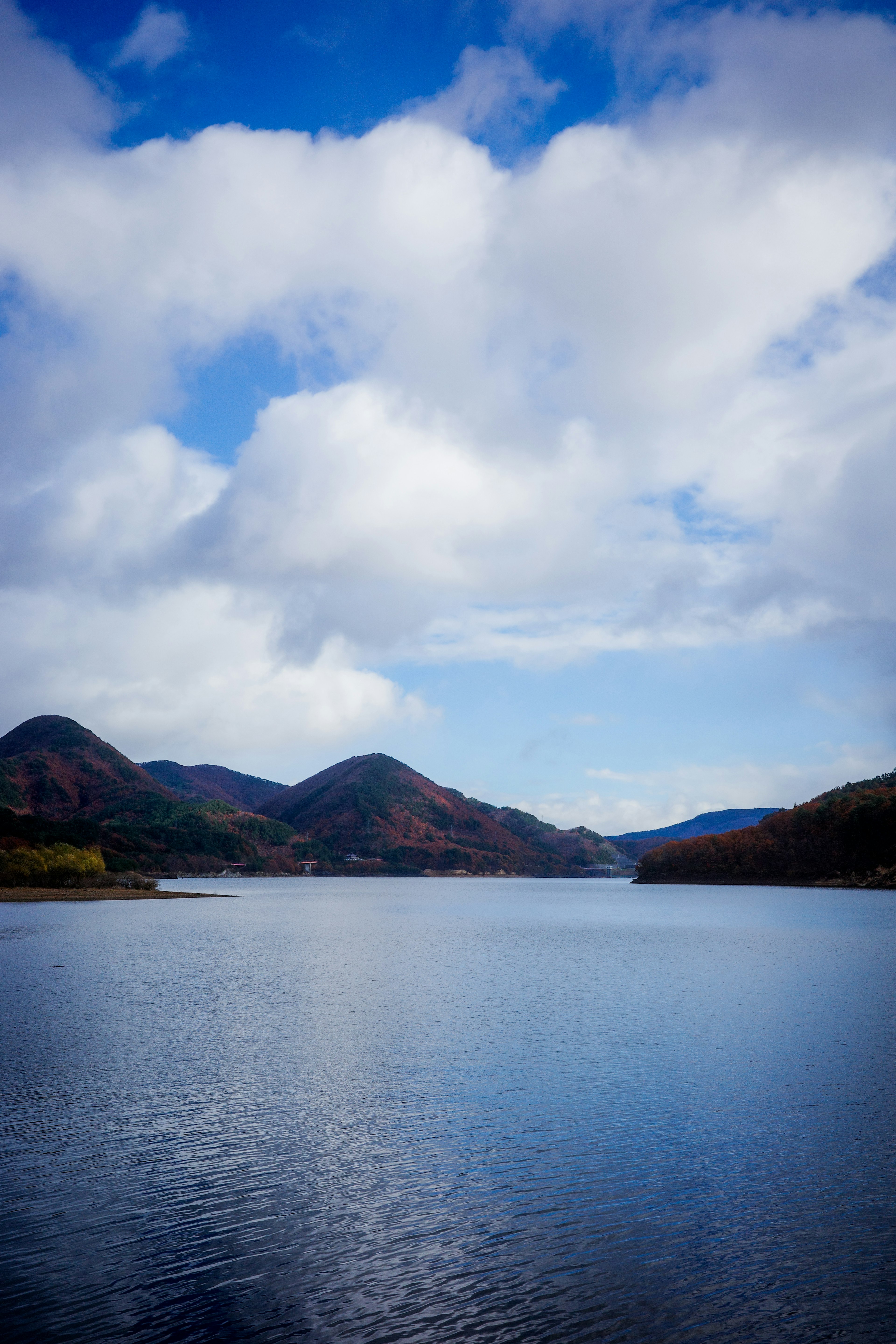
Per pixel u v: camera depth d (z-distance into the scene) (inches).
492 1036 1132.5
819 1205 575.2
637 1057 1003.3
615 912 4655.5
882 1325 435.5
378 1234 538.0
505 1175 631.2
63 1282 479.2
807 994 1504.7
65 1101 819.4
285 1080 898.7
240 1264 499.2
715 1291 469.1
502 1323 438.9
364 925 3575.3
